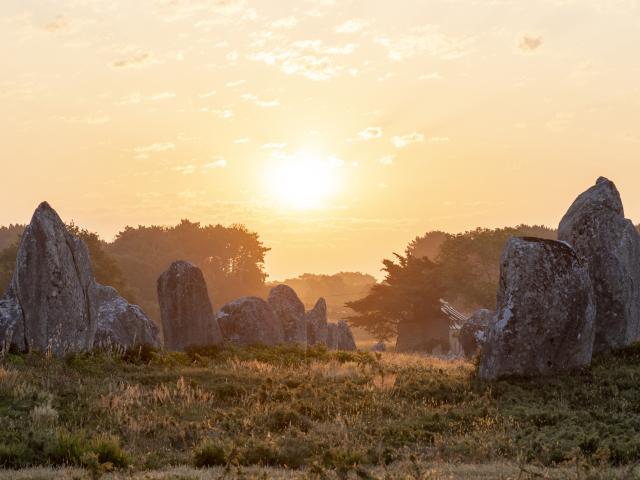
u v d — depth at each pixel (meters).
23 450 14.70
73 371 23.91
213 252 143.25
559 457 14.82
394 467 14.09
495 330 24.78
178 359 29.14
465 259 84.00
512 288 24.80
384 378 26.22
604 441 15.51
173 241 142.12
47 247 26.52
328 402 21.33
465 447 15.99
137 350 28.92
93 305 28.09
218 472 13.59
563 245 24.98
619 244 27.58
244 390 23.06
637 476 12.65
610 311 27.12
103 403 19.84
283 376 25.92
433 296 76.25
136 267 120.62
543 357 24.25
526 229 102.88
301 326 47.34
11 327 25.70
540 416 19.12
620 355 26.48
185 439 17.59
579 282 24.59
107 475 13.54
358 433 17.64
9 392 19.69
